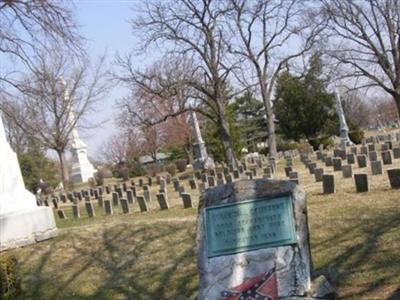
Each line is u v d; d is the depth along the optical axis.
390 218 9.65
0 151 12.38
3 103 23.83
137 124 35.62
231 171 26.78
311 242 9.08
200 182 23.72
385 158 19.73
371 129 74.06
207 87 35.25
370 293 6.54
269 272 6.05
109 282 9.18
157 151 61.12
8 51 18.27
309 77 39.84
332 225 9.79
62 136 44.72
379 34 36.34
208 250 6.36
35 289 9.38
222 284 6.17
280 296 5.91
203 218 6.50
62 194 35.62
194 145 46.53
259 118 63.50
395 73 36.56
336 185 15.56
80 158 56.62
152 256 9.97
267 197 6.28
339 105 41.53
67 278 9.69
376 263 7.58
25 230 11.88
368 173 17.47
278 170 26.66
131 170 51.38
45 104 37.53
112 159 66.81
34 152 51.41
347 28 36.16
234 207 6.38
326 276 6.74
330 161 23.05
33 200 12.43
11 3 16.19
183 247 10.08
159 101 43.31
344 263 7.84
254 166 29.30
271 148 36.75
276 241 6.15
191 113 43.06
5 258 8.98
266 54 36.53
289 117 48.84
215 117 38.06
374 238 8.67
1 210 11.87
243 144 47.97
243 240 6.26
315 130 48.91
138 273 9.29
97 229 12.02
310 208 11.70
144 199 18.08
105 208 19.59
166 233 11.05
